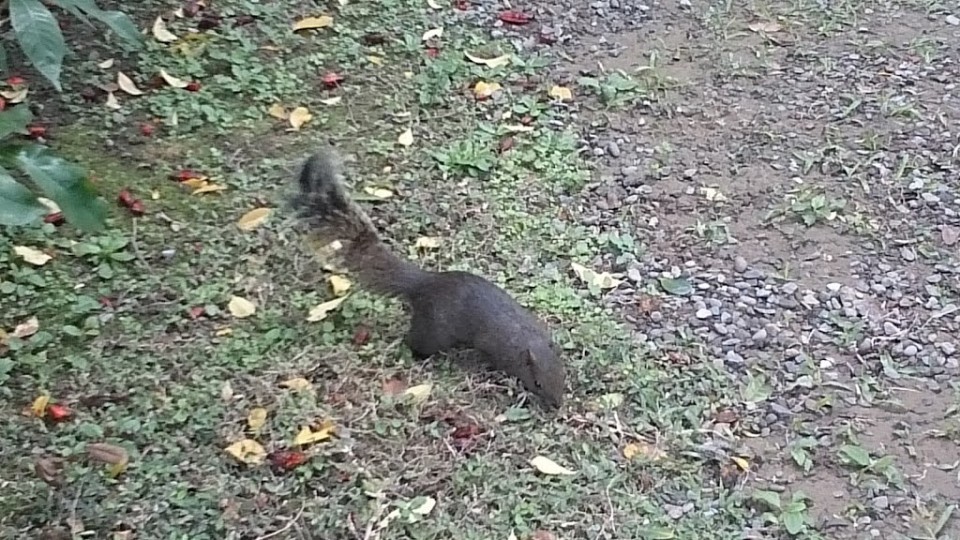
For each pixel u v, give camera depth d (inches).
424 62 124.1
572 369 104.0
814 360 105.4
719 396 103.3
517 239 111.7
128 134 117.3
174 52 123.2
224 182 114.5
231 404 102.0
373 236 106.4
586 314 107.1
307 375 103.7
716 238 112.2
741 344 106.1
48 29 99.0
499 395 103.1
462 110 120.6
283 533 96.9
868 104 122.1
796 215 113.7
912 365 105.3
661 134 119.8
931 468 100.6
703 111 121.5
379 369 104.2
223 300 107.3
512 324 103.2
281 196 113.2
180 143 117.0
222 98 120.5
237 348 104.8
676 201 114.8
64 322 105.8
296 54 124.2
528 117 120.4
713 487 99.3
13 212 87.9
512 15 128.8
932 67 125.3
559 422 101.8
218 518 97.1
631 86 122.9
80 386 102.7
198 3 127.1
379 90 121.9
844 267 110.7
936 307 108.3
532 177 116.0
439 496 98.5
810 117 121.2
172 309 106.7
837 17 130.0
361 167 116.1
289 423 101.1
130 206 112.3
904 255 111.5
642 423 101.8
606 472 99.6
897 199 115.1
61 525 96.8
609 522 97.4
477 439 100.9
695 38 128.0
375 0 129.3
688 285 109.3
